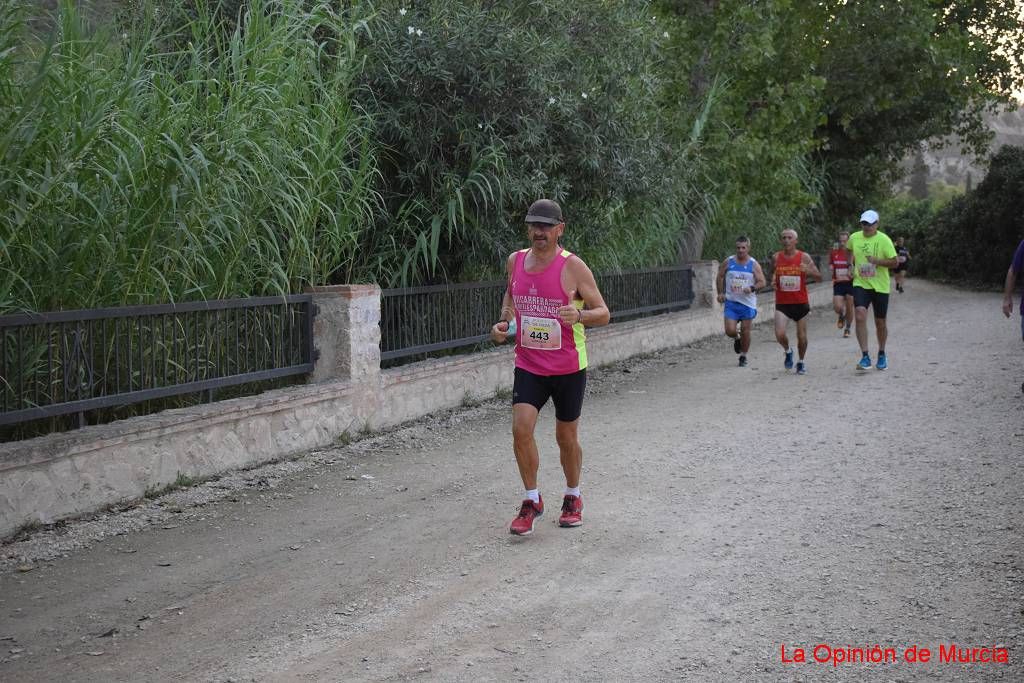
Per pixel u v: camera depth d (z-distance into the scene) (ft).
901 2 67.41
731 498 22.02
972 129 98.48
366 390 29.14
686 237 58.90
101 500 20.80
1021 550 17.62
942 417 30.17
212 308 24.52
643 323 49.62
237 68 25.58
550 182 34.99
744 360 45.16
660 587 16.53
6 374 19.89
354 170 29.53
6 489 18.90
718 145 55.01
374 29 31.58
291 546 19.08
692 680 13.07
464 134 31.89
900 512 20.36
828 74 71.46
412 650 14.21
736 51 56.54
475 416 32.83
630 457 26.40
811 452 26.30
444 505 21.88
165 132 22.56
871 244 40.55
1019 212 99.96
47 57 18.70
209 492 22.63
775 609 15.46
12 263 20.43
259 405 24.97
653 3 56.90
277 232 27.45
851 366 43.11
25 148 19.34
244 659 13.98
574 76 35.70
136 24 27.53
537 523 20.36
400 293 31.65
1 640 14.74
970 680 12.83
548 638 14.56
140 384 22.81
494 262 35.55
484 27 31.78
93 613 15.79
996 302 82.38
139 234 22.57
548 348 19.33
